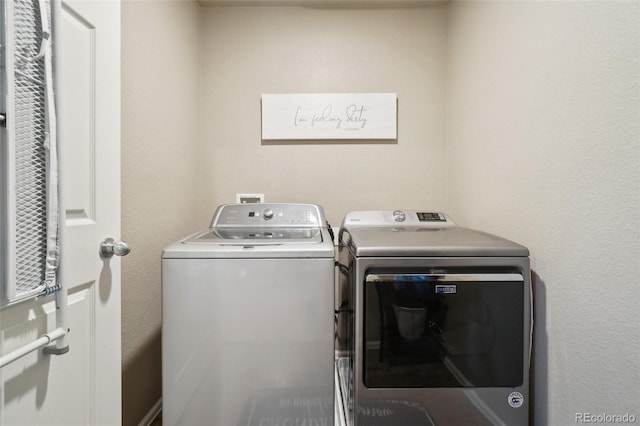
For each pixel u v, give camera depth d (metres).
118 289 1.06
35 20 0.71
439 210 2.07
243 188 2.07
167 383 1.11
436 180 2.07
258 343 1.12
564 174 1.00
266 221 1.67
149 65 1.45
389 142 2.07
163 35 1.57
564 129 1.00
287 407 1.13
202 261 1.11
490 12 1.47
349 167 2.07
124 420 1.28
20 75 0.67
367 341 1.09
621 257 0.80
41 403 0.76
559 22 1.02
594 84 0.88
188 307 1.11
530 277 1.11
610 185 0.83
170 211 1.66
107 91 1.00
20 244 0.68
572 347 0.96
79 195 0.89
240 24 2.05
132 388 1.34
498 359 1.09
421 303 1.09
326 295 1.13
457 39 1.88
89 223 0.93
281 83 2.06
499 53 1.39
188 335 1.11
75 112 0.87
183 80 1.80
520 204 1.24
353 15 2.05
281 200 2.07
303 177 2.07
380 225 1.60
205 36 2.06
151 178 1.47
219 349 1.12
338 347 1.69
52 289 0.75
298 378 1.13
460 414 1.09
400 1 2.02
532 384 1.14
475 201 1.64
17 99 0.67
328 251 1.13
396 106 2.04
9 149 0.63
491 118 1.47
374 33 2.05
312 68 2.05
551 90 1.06
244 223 1.65
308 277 1.12
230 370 1.12
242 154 2.07
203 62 2.06
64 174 0.76
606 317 0.84
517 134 1.26
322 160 2.07
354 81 2.05
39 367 0.76
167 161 1.62
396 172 2.07
